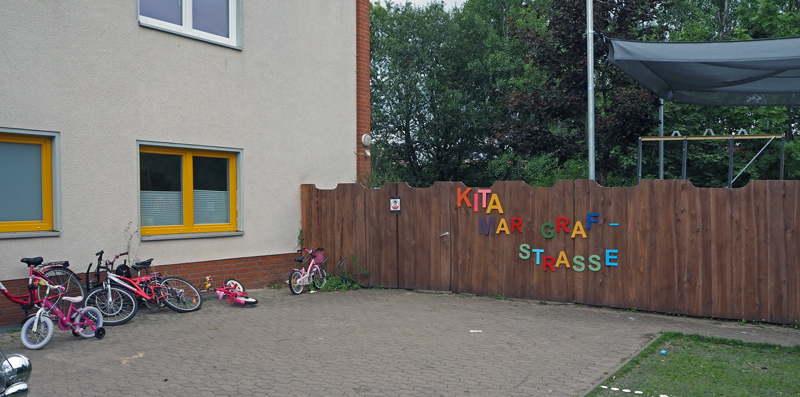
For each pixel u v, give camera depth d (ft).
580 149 49.85
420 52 102.01
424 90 100.01
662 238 27.48
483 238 31.89
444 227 32.96
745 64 31.45
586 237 29.14
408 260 33.99
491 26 107.86
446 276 32.96
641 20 48.65
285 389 17.02
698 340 22.79
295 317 26.78
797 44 28.66
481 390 17.03
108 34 26.73
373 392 16.84
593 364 19.53
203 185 31.60
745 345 21.94
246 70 33.01
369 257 35.04
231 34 32.63
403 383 17.62
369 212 34.99
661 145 42.29
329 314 27.48
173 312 27.40
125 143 27.43
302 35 36.40
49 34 24.72
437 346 21.83
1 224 23.88
